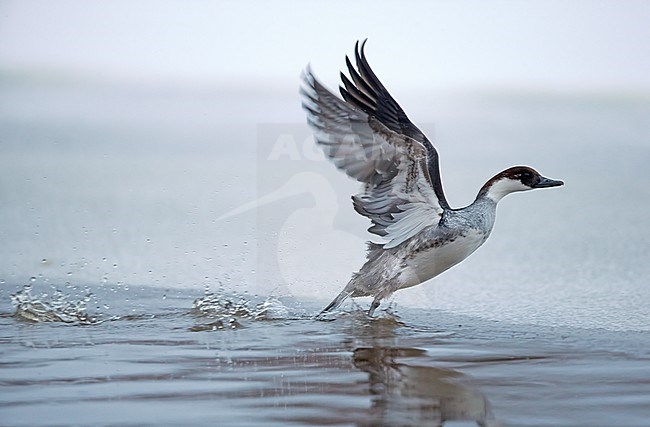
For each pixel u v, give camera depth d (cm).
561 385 880
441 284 1389
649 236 1672
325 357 991
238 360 974
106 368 936
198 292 1316
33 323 1152
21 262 1472
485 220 1271
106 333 1101
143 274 1409
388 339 1078
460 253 1260
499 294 1329
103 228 1684
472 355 999
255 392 855
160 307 1241
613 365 954
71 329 1121
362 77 1181
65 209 1825
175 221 1728
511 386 877
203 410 801
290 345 1047
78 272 1411
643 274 1431
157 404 817
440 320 1189
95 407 809
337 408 809
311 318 1198
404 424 770
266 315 1202
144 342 1055
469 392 857
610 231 1709
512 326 1152
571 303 1278
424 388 869
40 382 883
